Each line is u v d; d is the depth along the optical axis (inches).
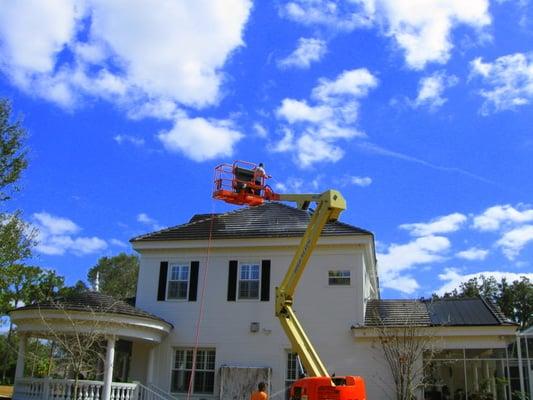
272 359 931.3
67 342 793.6
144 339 903.1
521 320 1893.5
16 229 972.6
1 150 963.3
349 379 566.6
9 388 1390.3
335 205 628.1
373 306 977.5
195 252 1021.2
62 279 1598.2
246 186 692.1
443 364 936.9
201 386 946.1
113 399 832.9
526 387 863.1
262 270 980.6
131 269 2322.8
